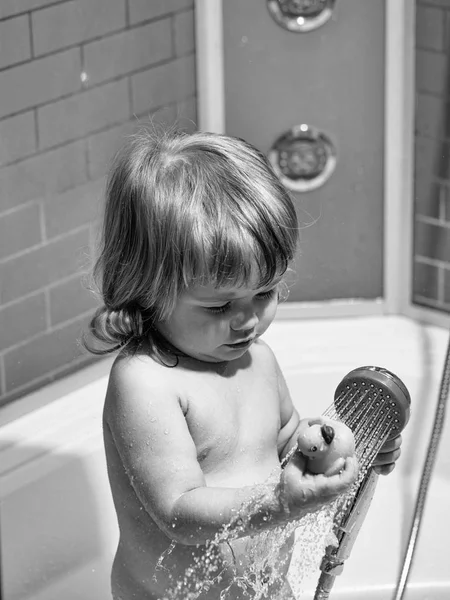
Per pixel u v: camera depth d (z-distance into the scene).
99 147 1.43
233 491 0.79
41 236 1.35
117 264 0.87
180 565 0.90
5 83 1.29
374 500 1.38
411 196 1.64
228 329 0.84
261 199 0.83
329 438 0.71
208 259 0.80
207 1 1.55
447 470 1.42
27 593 1.09
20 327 1.32
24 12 1.30
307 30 1.60
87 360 1.34
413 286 1.67
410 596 1.26
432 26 1.55
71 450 1.21
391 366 1.52
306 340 1.60
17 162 1.32
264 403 0.93
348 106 1.64
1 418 1.27
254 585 0.91
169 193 0.83
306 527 0.96
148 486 0.84
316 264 1.69
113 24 1.43
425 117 1.60
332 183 1.67
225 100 1.62
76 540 1.14
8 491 1.15
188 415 0.87
